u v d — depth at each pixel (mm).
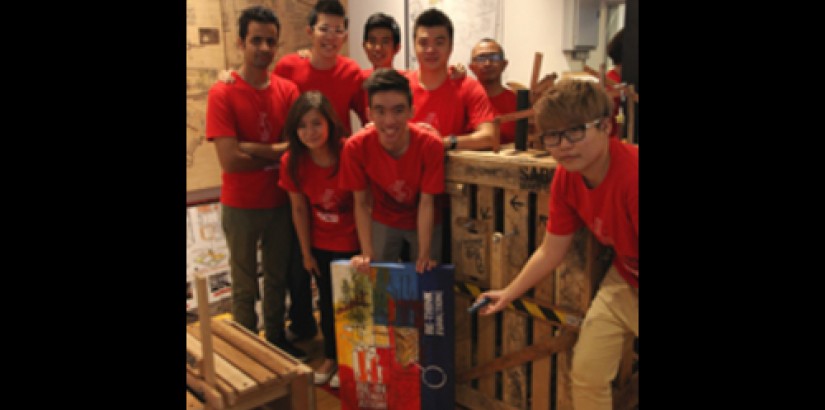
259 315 3686
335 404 2750
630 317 1922
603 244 2062
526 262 2271
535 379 2330
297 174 2697
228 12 3404
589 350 1983
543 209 2166
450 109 2729
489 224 2375
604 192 1771
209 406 1963
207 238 3533
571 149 1696
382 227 2580
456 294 2551
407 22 3924
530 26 4219
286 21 3619
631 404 2312
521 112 2287
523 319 2355
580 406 2051
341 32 2979
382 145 2391
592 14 4449
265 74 2879
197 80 3342
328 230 2775
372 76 2268
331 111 2605
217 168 3523
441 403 2428
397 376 2455
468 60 3998
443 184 2416
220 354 2195
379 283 2398
